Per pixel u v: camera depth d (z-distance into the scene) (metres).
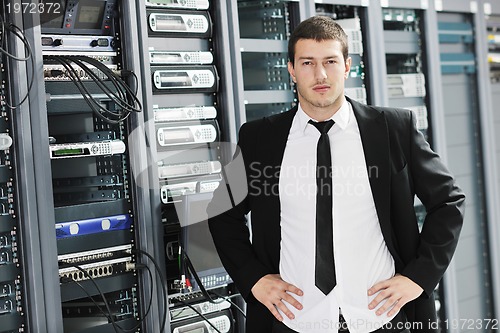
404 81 4.36
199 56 3.28
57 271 2.73
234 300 3.39
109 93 3.00
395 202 2.54
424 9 4.44
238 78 3.38
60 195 3.23
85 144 2.87
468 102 4.88
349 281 2.47
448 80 4.74
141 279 3.03
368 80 4.11
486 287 4.91
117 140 3.00
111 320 2.83
